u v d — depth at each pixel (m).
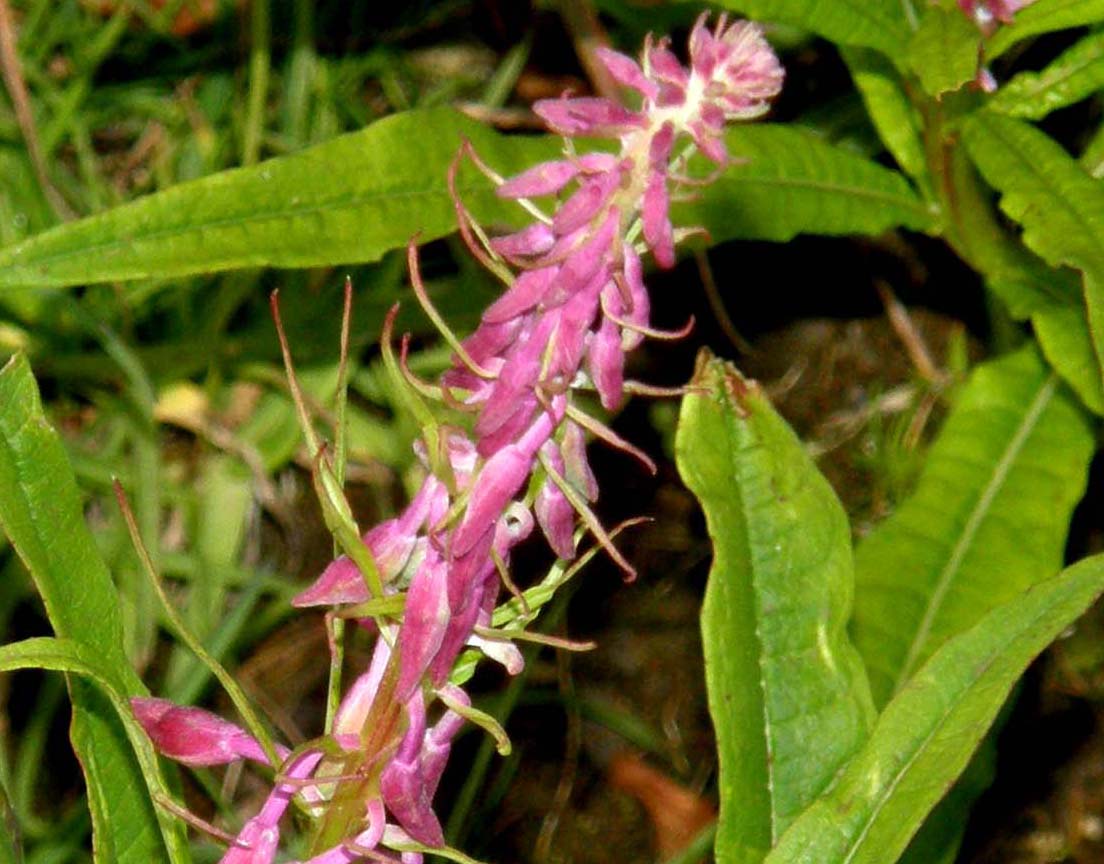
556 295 0.22
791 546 0.34
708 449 0.34
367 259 0.37
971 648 0.29
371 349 0.52
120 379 0.51
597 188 0.22
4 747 0.47
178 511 0.51
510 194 0.22
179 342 0.52
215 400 0.52
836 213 0.43
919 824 0.29
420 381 0.23
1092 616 0.50
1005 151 0.39
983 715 0.29
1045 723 0.49
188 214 0.35
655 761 0.49
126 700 0.27
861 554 0.42
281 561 0.51
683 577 0.51
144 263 0.35
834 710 0.34
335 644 0.25
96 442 0.52
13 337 0.51
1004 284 0.45
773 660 0.34
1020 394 0.44
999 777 0.48
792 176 0.43
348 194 0.37
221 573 0.50
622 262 0.22
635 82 0.22
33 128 0.51
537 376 0.22
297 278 0.52
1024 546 0.42
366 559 0.23
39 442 0.28
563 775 0.48
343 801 0.24
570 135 0.23
